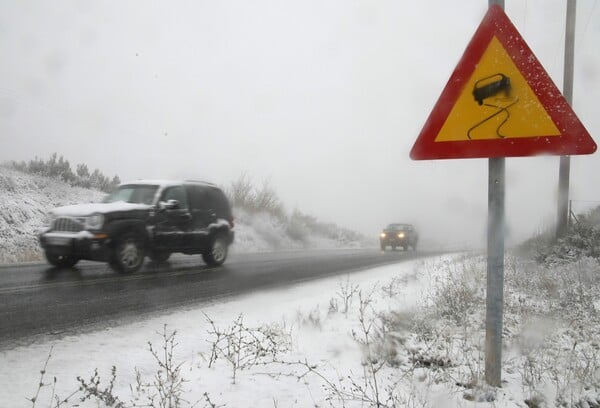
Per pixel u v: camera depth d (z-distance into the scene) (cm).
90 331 574
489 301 365
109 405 341
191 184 1255
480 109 345
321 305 768
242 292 912
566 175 1466
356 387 370
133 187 1178
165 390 366
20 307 674
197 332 586
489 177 357
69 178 2227
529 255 1449
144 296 811
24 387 380
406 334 517
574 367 417
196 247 1236
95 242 977
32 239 1591
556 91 326
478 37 347
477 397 350
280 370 426
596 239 1270
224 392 368
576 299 709
